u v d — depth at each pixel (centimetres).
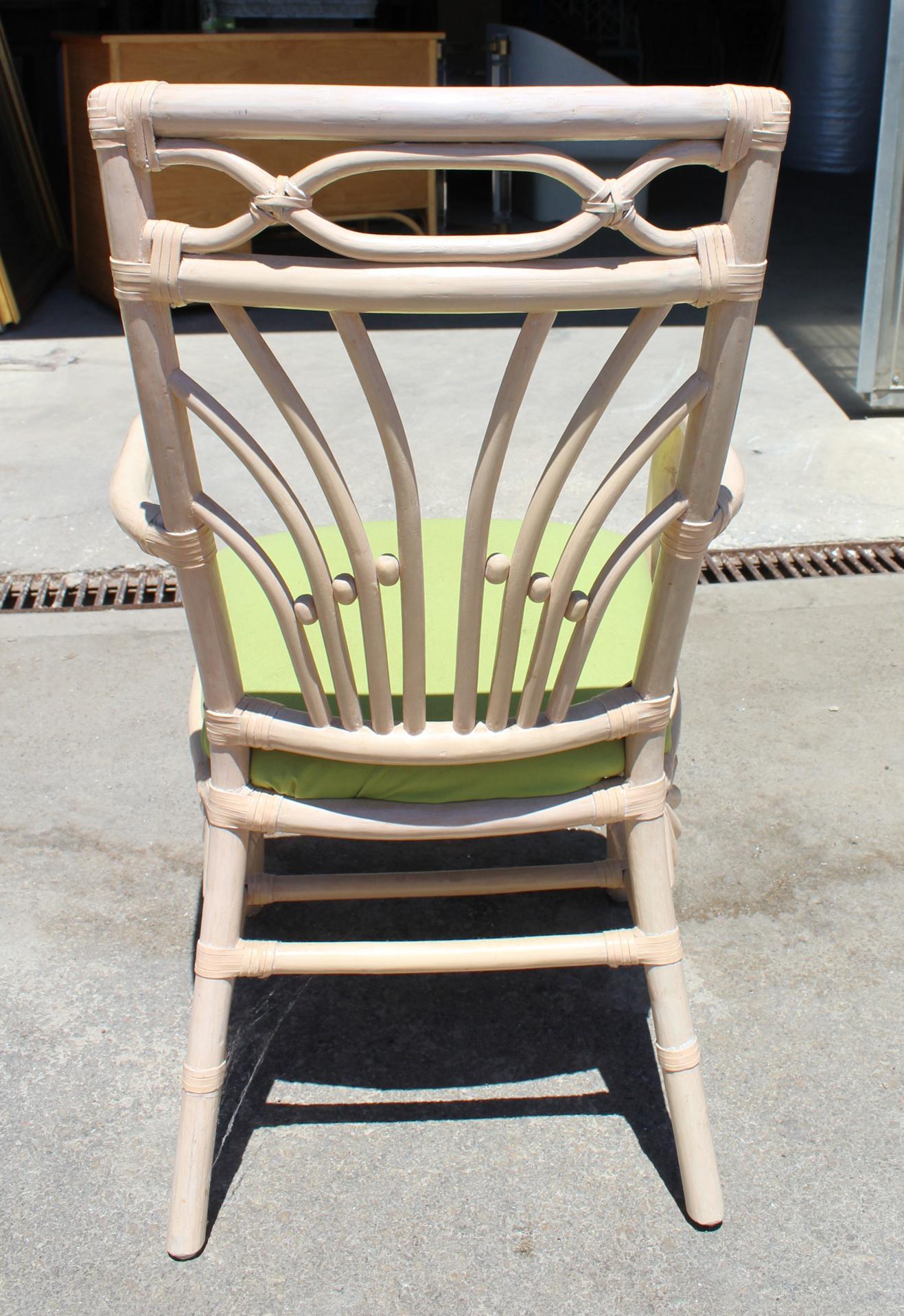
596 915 166
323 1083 138
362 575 96
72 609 246
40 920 163
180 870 173
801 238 565
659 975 118
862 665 225
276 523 278
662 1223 121
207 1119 117
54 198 551
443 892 141
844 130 727
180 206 422
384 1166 127
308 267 82
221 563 144
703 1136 119
